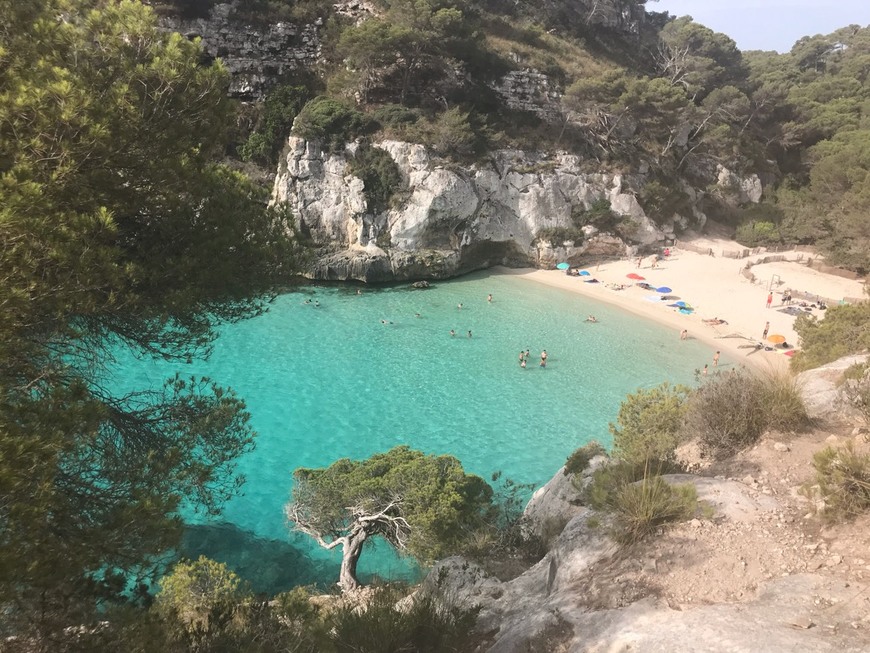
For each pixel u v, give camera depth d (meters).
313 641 6.88
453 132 59.81
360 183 58.56
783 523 7.93
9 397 7.06
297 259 13.89
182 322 11.80
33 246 8.07
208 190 12.17
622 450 15.10
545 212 65.12
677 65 84.38
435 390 35.22
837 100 84.50
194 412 11.85
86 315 9.95
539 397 34.91
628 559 7.70
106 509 7.99
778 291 55.09
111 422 10.66
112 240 10.56
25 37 9.75
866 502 7.58
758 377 12.28
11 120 8.50
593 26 92.69
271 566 19.92
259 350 39.38
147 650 6.01
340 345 41.31
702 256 66.69
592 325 48.06
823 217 65.62
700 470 10.77
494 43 73.31
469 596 9.77
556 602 7.44
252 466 26.17
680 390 16.50
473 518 16.48
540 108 70.94
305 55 67.81
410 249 59.97
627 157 70.06
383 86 65.38
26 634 5.93
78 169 9.02
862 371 12.53
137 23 10.23
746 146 79.69
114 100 9.49
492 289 57.66
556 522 14.69
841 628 5.66
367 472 18.58
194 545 20.70
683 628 6.06
